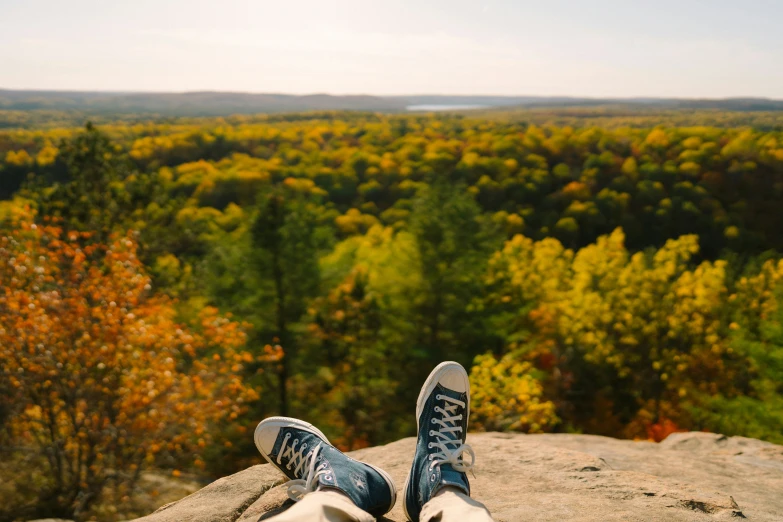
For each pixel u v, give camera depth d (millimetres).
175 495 10406
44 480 9891
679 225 63875
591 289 30125
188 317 14242
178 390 9719
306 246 15688
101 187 16219
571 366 28047
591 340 27875
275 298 15422
